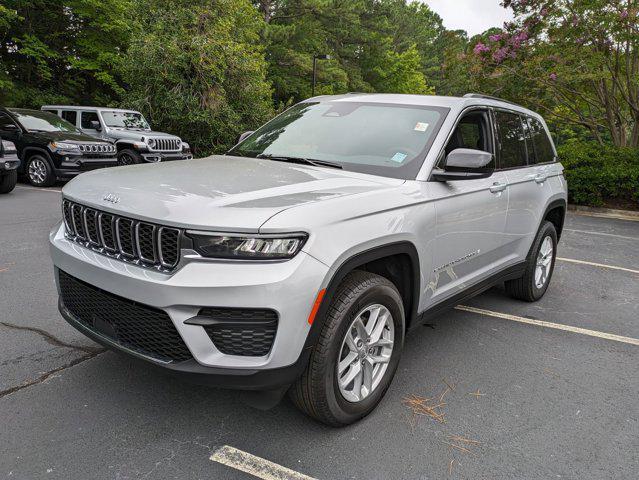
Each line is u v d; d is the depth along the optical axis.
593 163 14.13
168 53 17.56
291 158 3.55
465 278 3.82
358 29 40.84
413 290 3.16
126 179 2.84
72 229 2.89
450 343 4.08
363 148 3.48
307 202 2.52
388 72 45.22
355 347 2.74
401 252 2.92
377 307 2.83
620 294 5.74
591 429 2.96
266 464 2.47
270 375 2.36
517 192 4.31
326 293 2.44
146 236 2.44
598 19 13.69
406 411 3.03
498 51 16.33
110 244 2.63
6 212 8.19
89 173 3.12
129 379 3.18
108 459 2.44
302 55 33.78
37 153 11.41
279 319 2.29
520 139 4.65
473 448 2.71
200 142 19.00
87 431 2.65
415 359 3.75
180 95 18.00
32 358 3.38
